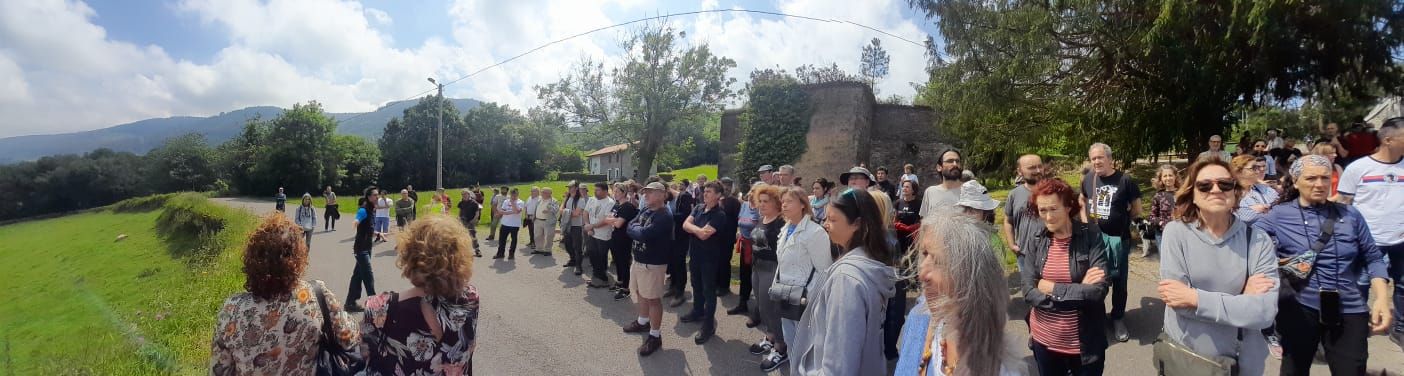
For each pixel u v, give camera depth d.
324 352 2.59
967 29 12.52
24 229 43.94
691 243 5.84
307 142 52.16
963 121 13.38
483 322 6.39
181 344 6.33
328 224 19.00
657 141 32.50
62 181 56.12
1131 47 10.63
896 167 18.44
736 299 6.95
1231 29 9.05
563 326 6.15
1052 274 3.14
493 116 63.12
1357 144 8.11
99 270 18.41
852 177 5.89
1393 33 9.47
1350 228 3.11
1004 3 11.90
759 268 4.84
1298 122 23.81
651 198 5.27
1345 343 3.07
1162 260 2.73
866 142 17.75
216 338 2.42
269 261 2.40
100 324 9.52
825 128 17.41
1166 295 2.58
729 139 19.70
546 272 9.20
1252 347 2.47
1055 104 12.70
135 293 12.76
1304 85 11.09
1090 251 3.06
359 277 7.13
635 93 30.98
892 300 3.68
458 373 2.48
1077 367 3.04
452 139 59.34
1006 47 11.95
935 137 18.34
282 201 23.09
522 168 64.06
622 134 31.81
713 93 32.41
